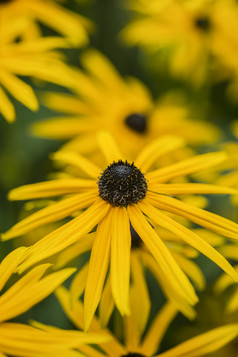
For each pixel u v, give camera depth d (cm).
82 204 34
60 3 52
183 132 49
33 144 50
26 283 31
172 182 41
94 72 50
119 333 36
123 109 49
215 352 42
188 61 51
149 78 54
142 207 34
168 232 35
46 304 42
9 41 43
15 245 42
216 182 40
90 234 34
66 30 46
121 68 55
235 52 51
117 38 55
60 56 43
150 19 52
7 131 47
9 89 40
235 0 53
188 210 34
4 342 30
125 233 33
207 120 51
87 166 37
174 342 41
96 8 54
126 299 30
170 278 31
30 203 36
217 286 36
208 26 51
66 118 48
